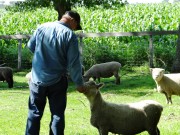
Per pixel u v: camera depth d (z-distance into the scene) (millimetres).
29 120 5660
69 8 18875
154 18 32375
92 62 19672
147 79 16234
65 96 5734
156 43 23406
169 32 18266
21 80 17141
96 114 6242
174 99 11812
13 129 8156
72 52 5387
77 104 11078
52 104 5664
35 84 5582
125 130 6242
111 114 6211
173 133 7336
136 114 6188
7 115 9695
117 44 23031
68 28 5484
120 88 14227
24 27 32219
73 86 14914
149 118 6219
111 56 19859
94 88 6160
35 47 5633
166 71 16922
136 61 19688
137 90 13664
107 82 15773
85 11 41281
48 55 5496
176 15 33750
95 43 21984
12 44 26188
